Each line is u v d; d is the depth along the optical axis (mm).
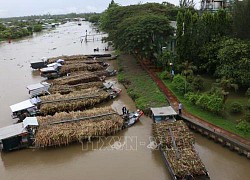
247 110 34188
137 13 69500
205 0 70438
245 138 29625
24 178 26797
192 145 28297
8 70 66562
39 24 187000
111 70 58375
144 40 53688
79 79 50531
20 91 50156
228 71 39375
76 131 31688
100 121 33688
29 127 31844
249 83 37906
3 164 29109
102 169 27547
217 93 36969
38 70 65188
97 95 42281
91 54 75312
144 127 35281
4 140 30359
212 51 44750
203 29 47500
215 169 26484
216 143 30703
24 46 105625
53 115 36594
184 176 23906
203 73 48406
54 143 30984
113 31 66188
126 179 25844
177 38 48500
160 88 44844
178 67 47594
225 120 33625
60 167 28234
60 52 87812
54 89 45938
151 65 58656
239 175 25547
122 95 46188
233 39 42656
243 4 43500
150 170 27078
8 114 40156
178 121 31984
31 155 30406
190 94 39625
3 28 143000
